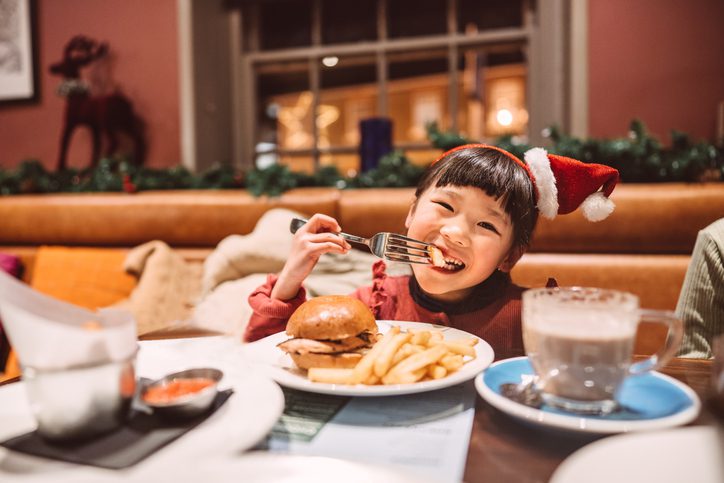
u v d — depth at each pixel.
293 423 0.51
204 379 0.55
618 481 0.34
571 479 0.34
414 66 2.92
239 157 3.18
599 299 0.53
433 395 0.58
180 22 2.81
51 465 0.39
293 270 0.86
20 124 3.12
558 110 2.62
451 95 2.86
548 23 2.63
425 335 0.66
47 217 2.39
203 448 0.41
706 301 0.98
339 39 3.02
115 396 0.43
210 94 2.96
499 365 0.63
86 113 2.82
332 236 0.86
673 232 1.78
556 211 0.95
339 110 3.08
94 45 2.93
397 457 0.43
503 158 0.89
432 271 0.86
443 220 0.84
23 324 0.41
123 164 2.57
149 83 2.89
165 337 0.85
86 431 0.42
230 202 2.21
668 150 1.92
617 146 1.84
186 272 2.12
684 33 2.28
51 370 0.41
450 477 0.40
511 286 1.01
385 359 0.57
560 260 1.84
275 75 3.14
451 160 0.89
